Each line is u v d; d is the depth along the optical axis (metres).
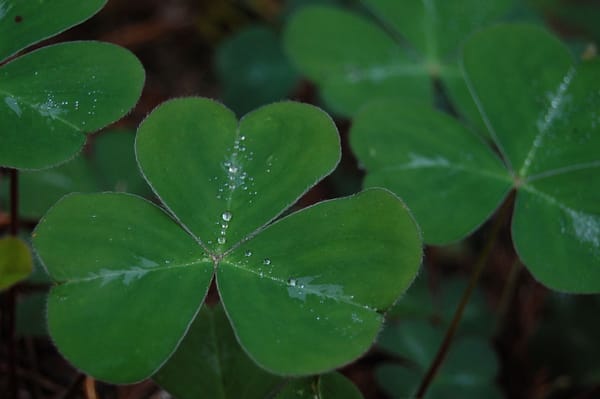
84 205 0.24
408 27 0.34
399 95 0.33
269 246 0.24
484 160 0.27
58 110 0.24
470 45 0.28
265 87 0.38
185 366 0.25
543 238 0.26
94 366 0.22
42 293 0.29
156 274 0.24
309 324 0.23
